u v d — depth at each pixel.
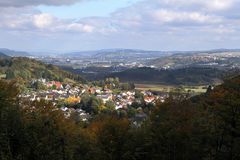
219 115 26.00
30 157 23.64
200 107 29.00
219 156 26.31
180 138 27.88
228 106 25.55
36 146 23.64
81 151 30.03
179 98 30.97
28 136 23.67
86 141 30.30
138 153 29.97
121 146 31.12
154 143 29.31
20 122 23.89
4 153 21.47
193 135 27.31
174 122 28.27
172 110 28.86
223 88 27.50
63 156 25.77
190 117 28.23
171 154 28.55
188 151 27.88
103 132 31.45
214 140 26.56
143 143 30.34
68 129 27.16
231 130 25.47
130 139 31.14
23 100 27.44
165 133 28.28
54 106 28.30
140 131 31.16
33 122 24.81
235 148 25.59
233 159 25.86
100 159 30.36
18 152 23.00
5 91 24.45
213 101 27.05
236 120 25.50
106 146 30.98
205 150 26.78
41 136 24.61
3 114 23.19
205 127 26.67
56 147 25.42
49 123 25.89
